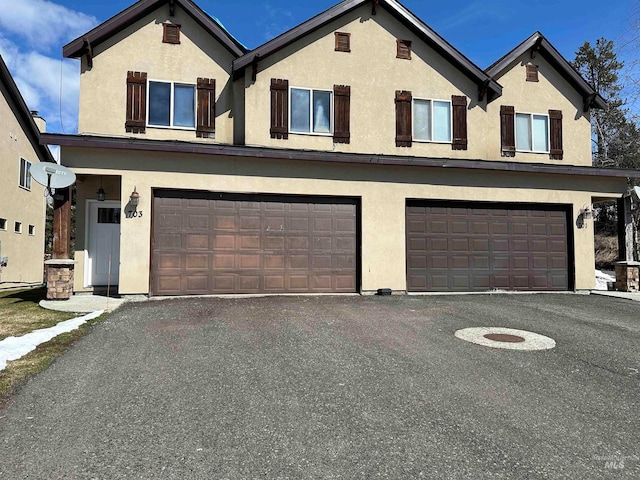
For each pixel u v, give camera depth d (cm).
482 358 545
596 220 3728
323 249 1085
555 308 916
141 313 788
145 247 973
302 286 1069
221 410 383
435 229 1155
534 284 1204
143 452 311
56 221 958
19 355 521
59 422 356
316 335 641
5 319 743
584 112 1397
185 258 1006
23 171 1802
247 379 458
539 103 1368
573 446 332
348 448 321
